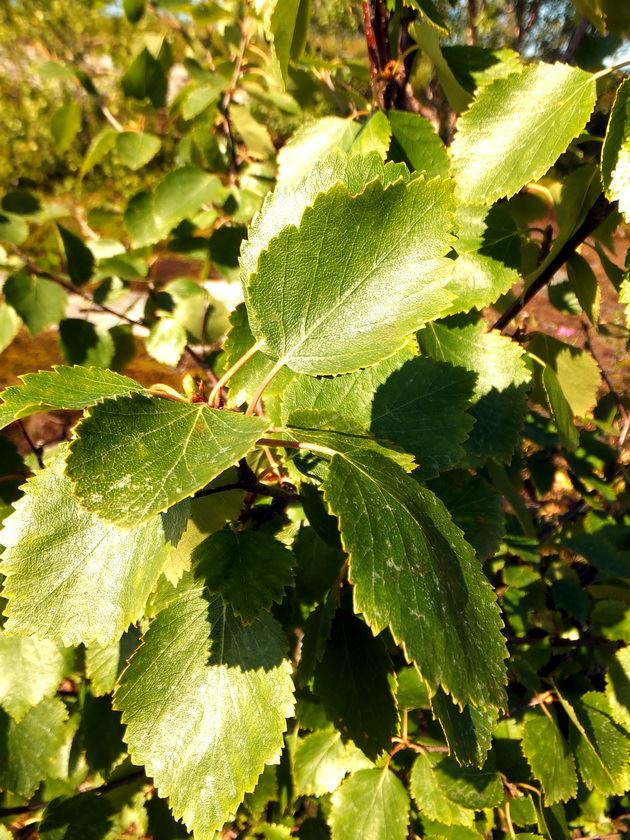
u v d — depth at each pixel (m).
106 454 0.10
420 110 0.24
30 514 0.13
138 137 0.40
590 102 0.17
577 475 0.37
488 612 0.12
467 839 0.26
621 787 0.24
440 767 0.25
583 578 0.38
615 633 0.29
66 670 0.24
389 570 0.11
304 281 0.13
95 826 0.27
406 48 0.22
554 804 0.27
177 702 0.14
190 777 0.14
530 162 0.18
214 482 0.16
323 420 0.14
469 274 0.22
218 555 0.15
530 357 0.25
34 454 0.30
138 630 0.22
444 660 0.10
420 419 0.16
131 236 0.36
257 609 0.14
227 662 0.15
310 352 0.13
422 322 0.13
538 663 0.30
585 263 0.23
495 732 0.28
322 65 0.31
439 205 0.13
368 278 0.13
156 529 0.13
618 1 0.21
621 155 0.16
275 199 0.15
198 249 0.38
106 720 0.26
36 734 0.26
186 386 0.15
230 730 0.14
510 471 0.36
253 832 0.30
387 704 0.17
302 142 0.23
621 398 0.42
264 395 0.18
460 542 0.12
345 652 0.17
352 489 0.11
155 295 0.38
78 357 0.35
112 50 0.95
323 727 0.25
